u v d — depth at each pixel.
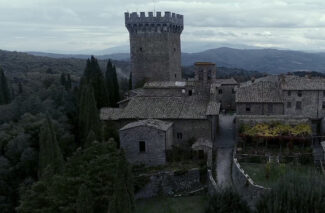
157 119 56.84
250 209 38.75
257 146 54.50
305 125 54.25
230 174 48.00
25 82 105.19
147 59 88.25
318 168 47.03
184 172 48.34
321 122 60.84
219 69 193.00
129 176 36.94
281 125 55.09
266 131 54.00
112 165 41.41
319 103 61.38
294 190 36.56
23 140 52.22
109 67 80.69
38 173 47.41
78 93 66.19
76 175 42.03
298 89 61.00
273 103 60.97
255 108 61.59
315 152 51.88
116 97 81.38
